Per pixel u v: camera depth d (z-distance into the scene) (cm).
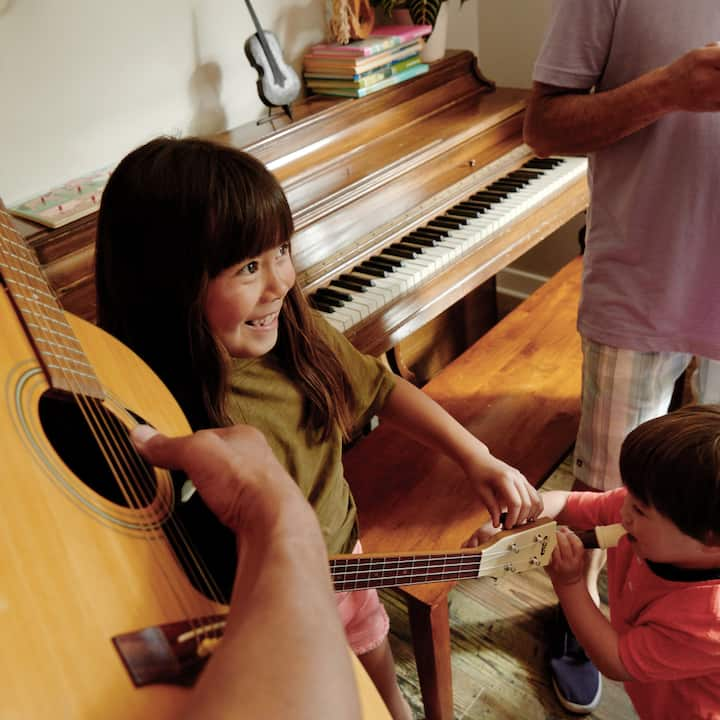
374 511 147
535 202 214
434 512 146
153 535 52
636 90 127
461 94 242
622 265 145
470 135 222
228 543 53
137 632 42
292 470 104
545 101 146
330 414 107
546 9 277
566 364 190
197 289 86
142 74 189
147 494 56
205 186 83
